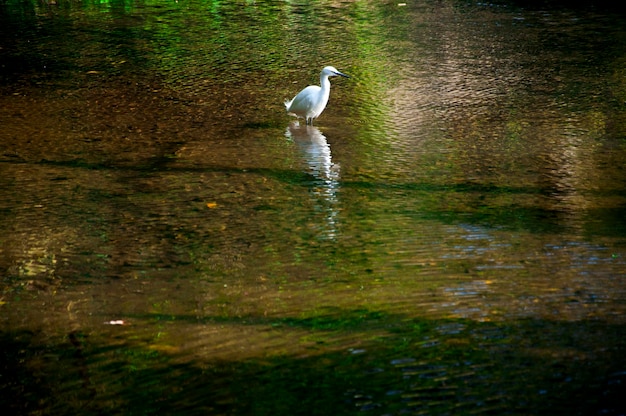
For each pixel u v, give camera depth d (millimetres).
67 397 6754
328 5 27500
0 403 6691
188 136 14531
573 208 11000
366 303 8250
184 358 7293
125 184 12148
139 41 22234
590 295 8242
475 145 13969
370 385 6742
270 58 20406
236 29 23844
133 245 9977
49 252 9797
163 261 9500
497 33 22906
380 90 17641
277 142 14242
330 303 8281
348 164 13078
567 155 13344
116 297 8586
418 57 20406
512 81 18125
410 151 13711
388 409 6387
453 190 11820
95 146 13945
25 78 18484
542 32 22891
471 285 8586
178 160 13258
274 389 6742
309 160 13273
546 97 16859
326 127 15172
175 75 18781
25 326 7996
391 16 25594
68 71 19094
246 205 11312
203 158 13367
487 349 7230
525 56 20281
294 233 10289
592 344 7246
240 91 17500
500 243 9766
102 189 11945
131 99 16859
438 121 15430
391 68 19406
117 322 8008
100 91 17438
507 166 12859
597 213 10773
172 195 11695
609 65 19281
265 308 8219
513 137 14359
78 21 24938
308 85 17984
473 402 6438
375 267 9172
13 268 9359
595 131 14625
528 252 9453
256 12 26359
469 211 10945
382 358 7156
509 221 10539
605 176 12328
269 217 10844
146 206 11273
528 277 8734
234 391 6734
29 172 12641
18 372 7152
